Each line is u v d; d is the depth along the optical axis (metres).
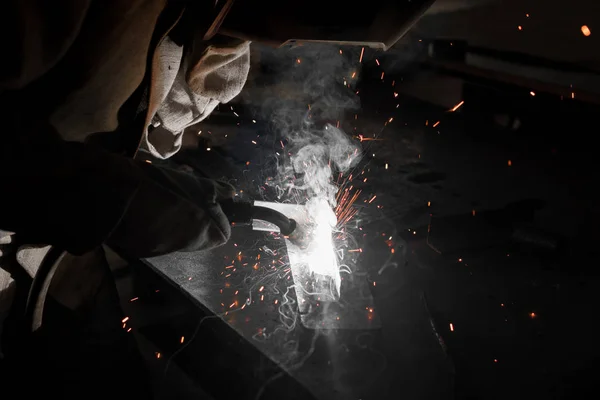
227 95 1.62
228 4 1.31
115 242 1.43
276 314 1.92
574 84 3.62
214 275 2.16
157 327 2.44
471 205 2.68
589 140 3.39
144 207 1.37
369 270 2.17
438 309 1.95
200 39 1.47
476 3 4.71
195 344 2.27
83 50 1.39
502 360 1.71
